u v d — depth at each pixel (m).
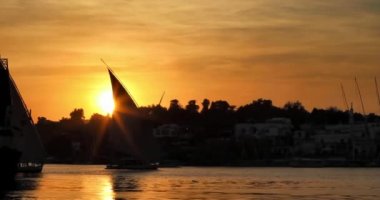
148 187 113.31
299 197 92.88
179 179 145.38
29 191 97.75
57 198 86.75
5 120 113.81
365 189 112.75
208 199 88.38
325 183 133.50
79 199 86.00
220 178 153.38
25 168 153.38
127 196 92.50
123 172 185.62
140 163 193.38
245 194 97.19
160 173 181.75
